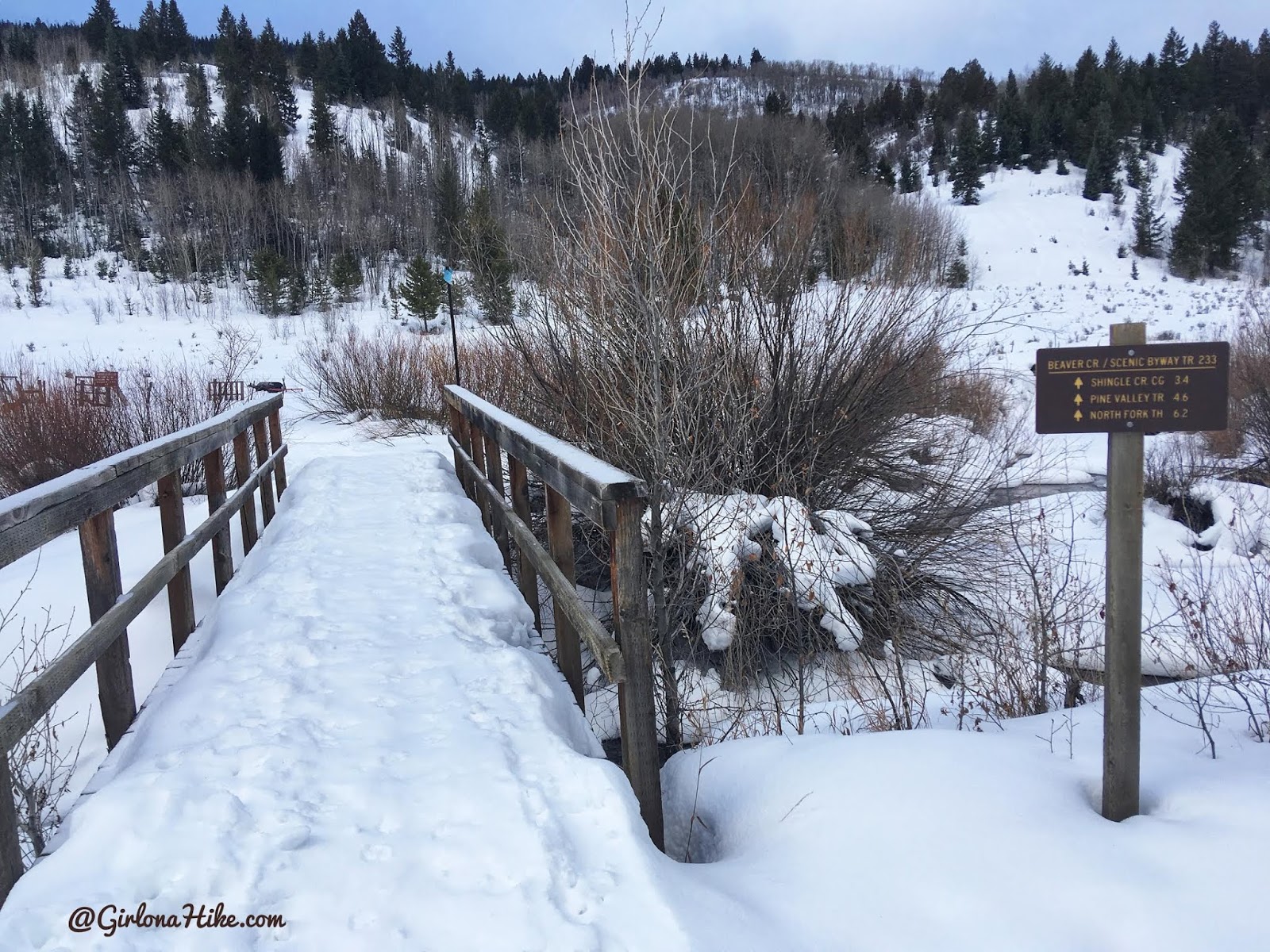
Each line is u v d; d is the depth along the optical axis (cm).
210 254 4784
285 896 218
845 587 564
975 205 6638
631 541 279
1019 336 2397
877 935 212
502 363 834
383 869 228
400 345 1719
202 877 222
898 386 657
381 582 471
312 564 504
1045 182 7231
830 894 228
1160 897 213
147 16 10681
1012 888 223
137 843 232
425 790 263
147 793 250
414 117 9331
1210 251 4975
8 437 987
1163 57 9819
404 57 11131
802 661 498
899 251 702
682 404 514
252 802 254
